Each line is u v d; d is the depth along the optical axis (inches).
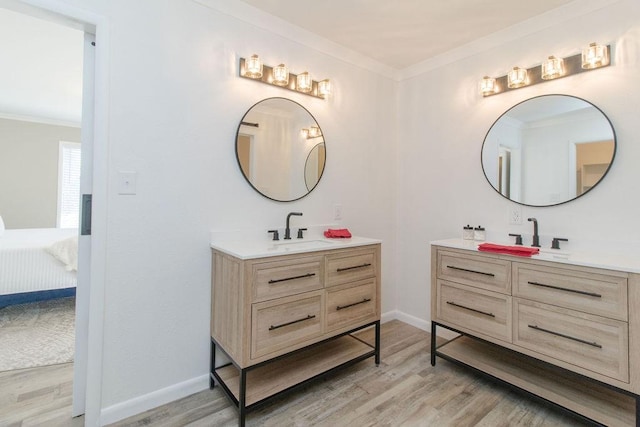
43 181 199.5
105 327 61.0
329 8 78.4
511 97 86.1
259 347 61.9
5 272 110.6
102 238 60.2
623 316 53.6
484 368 73.9
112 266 61.6
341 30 88.4
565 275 60.4
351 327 78.2
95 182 59.7
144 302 65.3
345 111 101.0
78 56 110.4
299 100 89.9
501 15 80.4
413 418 62.8
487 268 72.6
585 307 57.9
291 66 87.5
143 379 65.3
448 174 101.0
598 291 56.5
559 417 63.0
